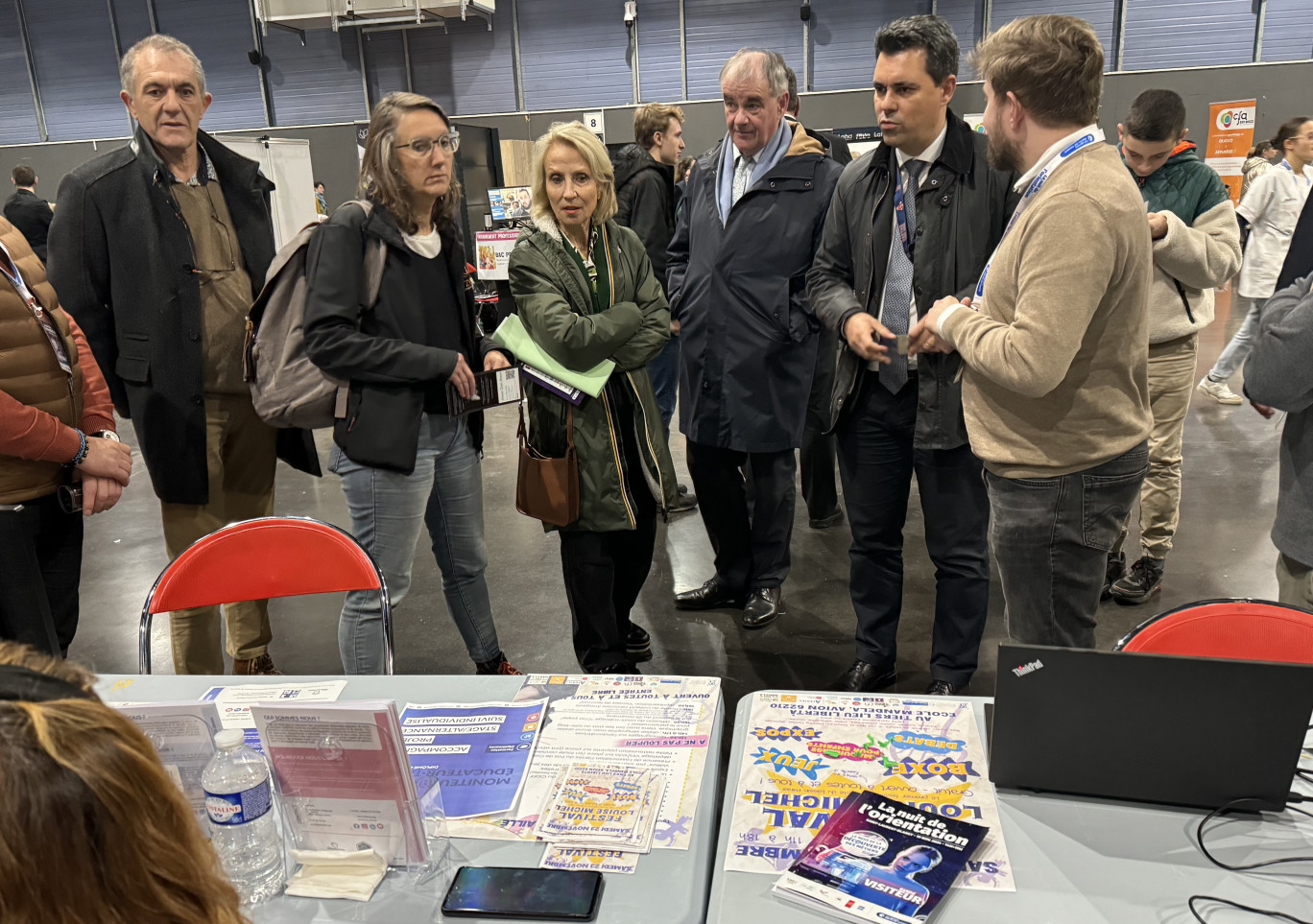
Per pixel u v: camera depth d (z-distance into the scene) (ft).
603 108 33.30
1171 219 8.04
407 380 6.68
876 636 8.02
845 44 31.50
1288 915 2.96
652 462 7.72
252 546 5.84
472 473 7.79
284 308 6.80
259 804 3.17
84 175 6.99
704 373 9.07
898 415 7.17
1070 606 5.49
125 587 11.73
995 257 5.21
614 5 32.50
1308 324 4.57
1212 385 17.20
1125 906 3.02
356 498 7.00
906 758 3.85
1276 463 13.93
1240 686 3.30
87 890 1.51
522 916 3.04
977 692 8.15
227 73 35.04
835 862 3.19
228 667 9.29
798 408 9.04
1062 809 3.53
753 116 8.15
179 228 7.17
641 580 8.68
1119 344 4.95
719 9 31.96
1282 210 15.25
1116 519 5.32
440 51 33.88
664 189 12.24
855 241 7.06
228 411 7.75
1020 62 4.77
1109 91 30.25
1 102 36.06
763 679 8.79
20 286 5.91
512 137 33.88
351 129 34.68
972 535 7.24
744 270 8.63
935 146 6.54
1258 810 3.45
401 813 3.21
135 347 7.16
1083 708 3.46
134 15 34.73
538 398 7.32
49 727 1.51
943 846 3.26
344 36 34.06
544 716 4.24
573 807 3.58
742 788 3.68
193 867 1.67
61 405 6.19
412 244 6.84
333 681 4.67
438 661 9.41
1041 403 5.14
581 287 7.22
